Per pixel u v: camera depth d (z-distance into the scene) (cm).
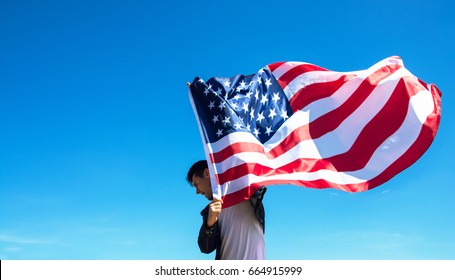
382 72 759
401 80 735
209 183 619
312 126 733
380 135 717
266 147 694
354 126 732
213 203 536
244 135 642
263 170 635
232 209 581
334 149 718
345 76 763
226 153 627
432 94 736
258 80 750
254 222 578
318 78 769
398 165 693
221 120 650
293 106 746
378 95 743
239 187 598
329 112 744
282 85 762
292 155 694
